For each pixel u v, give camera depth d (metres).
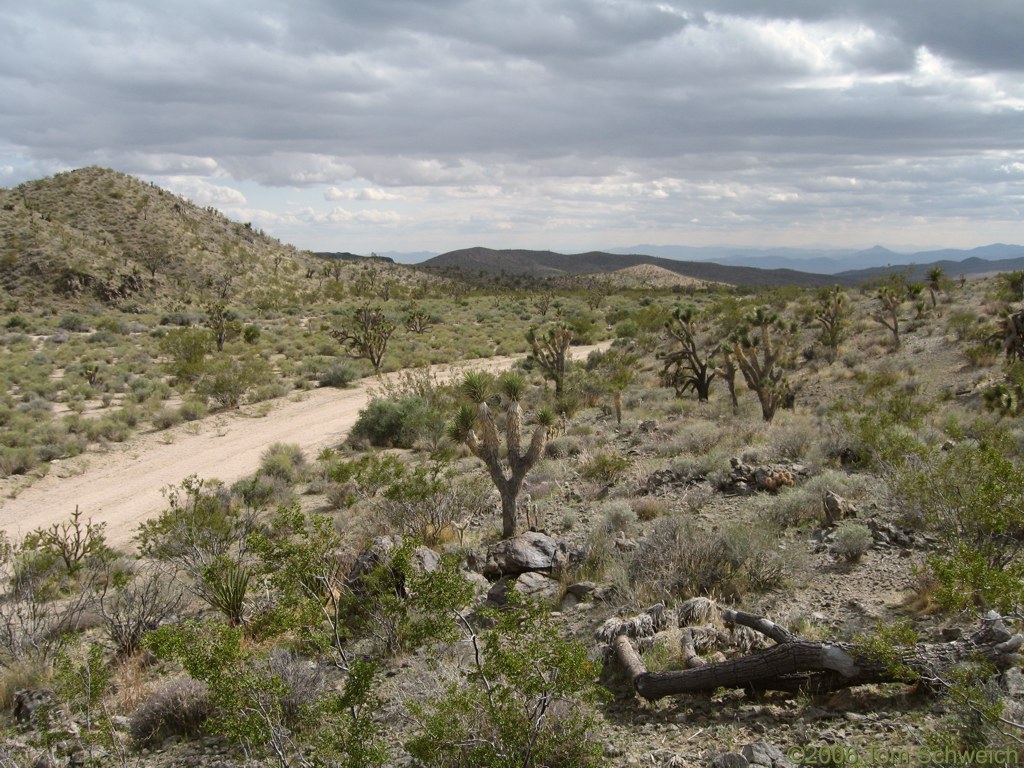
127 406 29.77
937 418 17.45
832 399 23.39
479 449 12.30
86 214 112.88
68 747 6.65
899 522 9.45
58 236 96.62
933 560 5.84
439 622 5.99
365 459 16.56
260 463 22.80
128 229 112.00
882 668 5.41
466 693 5.04
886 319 36.88
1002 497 7.14
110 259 96.25
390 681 7.00
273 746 5.23
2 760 6.42
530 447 12.19
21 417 27.06
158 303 89.81
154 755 6.55
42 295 83.50
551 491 15.07
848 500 10.76
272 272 118.06
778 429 17.36
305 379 39.19
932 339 30.56
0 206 106.69
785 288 52.91
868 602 7.40
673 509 12.23
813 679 5.68
